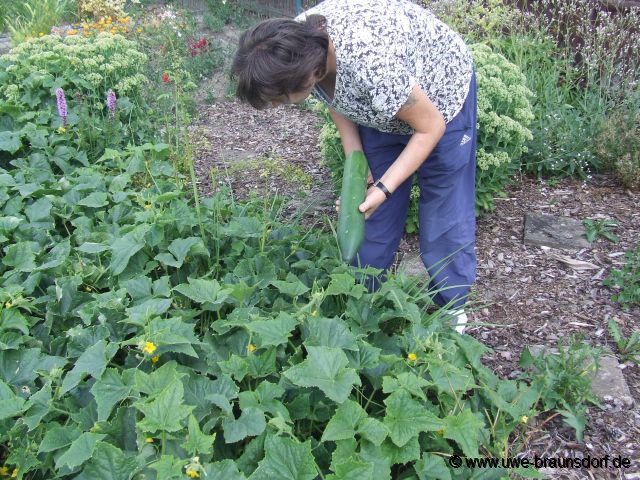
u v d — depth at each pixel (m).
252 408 1.89
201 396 2.00
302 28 2.13
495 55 4.25
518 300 3.44
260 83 2.14
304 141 5.52
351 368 1.96
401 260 3.80
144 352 2.01
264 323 2.17
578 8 5.55
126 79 4.49
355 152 2.65
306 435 2.14
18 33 7.79
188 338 2.14
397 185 2.52
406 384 2.04
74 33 6.57
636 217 4.16
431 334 2.25
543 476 2.27
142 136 4.46
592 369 2.62
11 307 2.46
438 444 2.13
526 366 2.74
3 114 4.36
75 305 2.57
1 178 3.49
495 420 2.33
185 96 4.76
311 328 2.20
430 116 2.39
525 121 4.11
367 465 1.73
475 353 2.53
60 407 2.12
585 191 4.53
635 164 4.43
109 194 3.42
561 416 2.57
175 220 2.86
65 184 3.51
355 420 1.89
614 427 2.54
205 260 2.91
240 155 5.28
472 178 2.99
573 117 4.93
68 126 4.19
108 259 2.93
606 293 3.45
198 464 1.62
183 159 4.06
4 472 2.01
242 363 2.11
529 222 4.14
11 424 2.11
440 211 2.94
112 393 1.98
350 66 2.25
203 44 7.02
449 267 3.04
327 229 3.98
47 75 4.43
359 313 2.47
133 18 8.30
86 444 1.79
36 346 2.42
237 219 3.10
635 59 5.22
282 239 3.07
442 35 2.55
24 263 2.82
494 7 5.38
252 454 1.86
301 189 4.32
